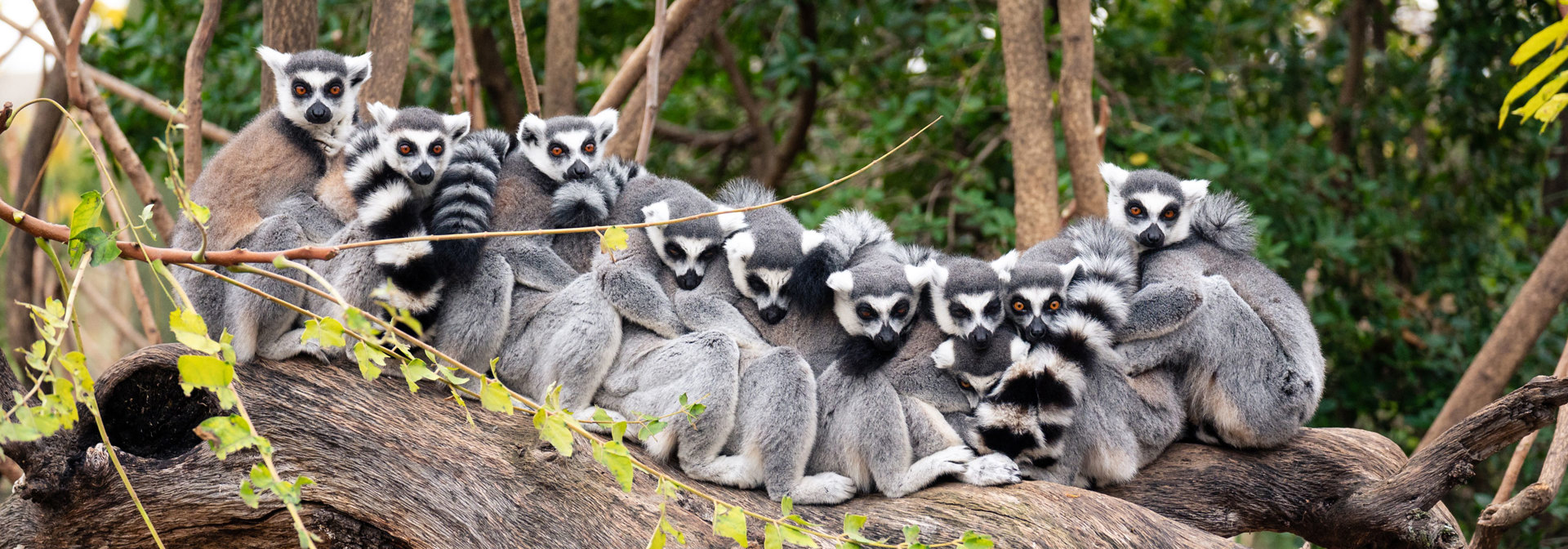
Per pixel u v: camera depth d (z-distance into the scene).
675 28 7.30
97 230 3.26
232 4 9.59
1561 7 4.80
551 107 7.91
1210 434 5.31
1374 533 4.91
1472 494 9.79
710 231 5.27
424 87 10.14
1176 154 9.05
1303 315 5.40
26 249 7.47
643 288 4.85
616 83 7.34
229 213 4.96
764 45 11.88
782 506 3.56
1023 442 4.54
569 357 4.68
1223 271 5.52
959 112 8.79
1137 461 5.04
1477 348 9.41
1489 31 9.57
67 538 4.28
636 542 4.16
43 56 7.14
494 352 4.71
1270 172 8.99
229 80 9.45
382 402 4.38
